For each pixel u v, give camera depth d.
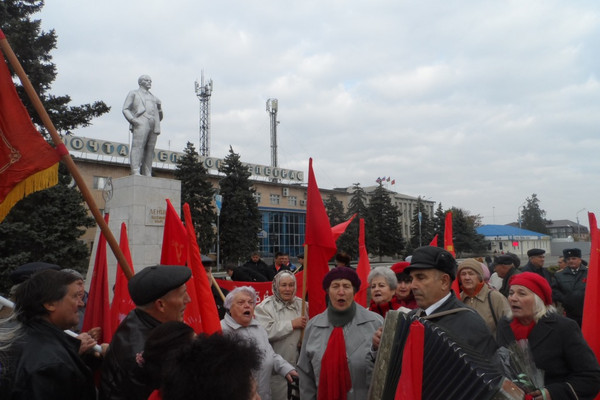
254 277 8.93
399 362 2.00
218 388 1.36
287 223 54.66
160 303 2.33
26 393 1.98
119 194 13.60
